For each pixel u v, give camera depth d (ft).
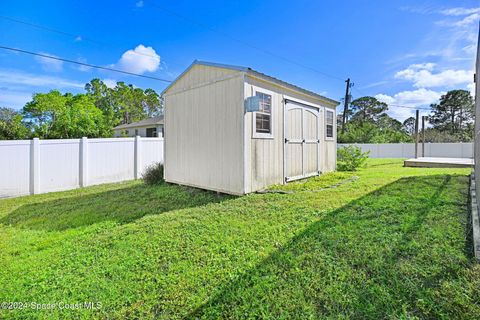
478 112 12.30
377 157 61.31
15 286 7.54
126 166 28.09
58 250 9.88
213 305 6.22
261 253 8.50
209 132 19.07
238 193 17.08
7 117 62.18
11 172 21.01
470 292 5.83
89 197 19.63
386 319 5.33
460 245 8.02
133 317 6.05
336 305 5.86
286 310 5.84
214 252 8.82
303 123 22.91
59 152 23.57
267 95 18.70
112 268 8.18
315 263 7.62
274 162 19.34
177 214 13.57
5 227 13.17
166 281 7.30
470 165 31.07
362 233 9.41
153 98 126.00
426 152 58.59
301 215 12.15
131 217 13.70
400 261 7.34
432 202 12.80
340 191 16.84
